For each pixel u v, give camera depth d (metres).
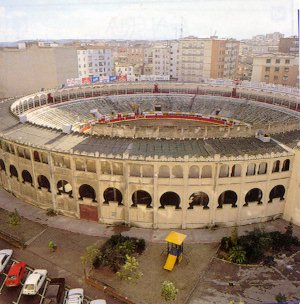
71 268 46.81
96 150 54.91
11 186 65.31
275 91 113.19
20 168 61.19
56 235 53.62
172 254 47.06
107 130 81.81
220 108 119.31
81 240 52.38
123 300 41.00
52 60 130.62
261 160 52.38
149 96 128.25
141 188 53.09
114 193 55.03
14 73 126.25
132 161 51.41
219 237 52.75
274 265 46.81
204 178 51.97
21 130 65.00
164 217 54.38
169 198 55.16
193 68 174.00
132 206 54.53
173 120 120.12
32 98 103.06
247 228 54.84
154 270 46.09
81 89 119.38
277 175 54.34
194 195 54.69
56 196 58.25
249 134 77.19
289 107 108.44
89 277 44.12
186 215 54.09
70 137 60.53
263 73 148.88
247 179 53.00
